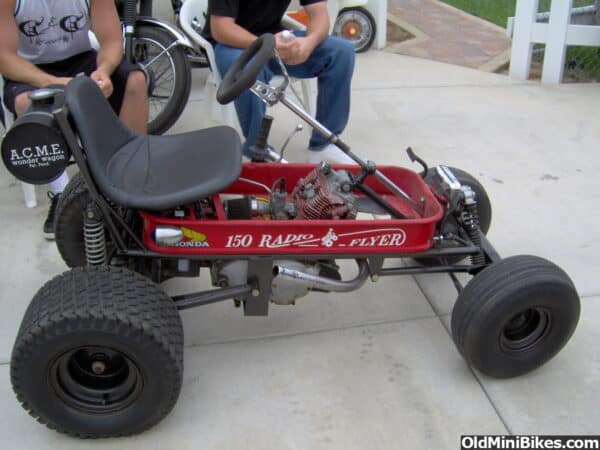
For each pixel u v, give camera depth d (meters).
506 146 4.14
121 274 2.06
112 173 2.20
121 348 1.96
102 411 2.10
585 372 2.45
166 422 2.23
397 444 2.15
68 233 2.60
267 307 2.38
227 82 2.33
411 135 4.26
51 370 2.00
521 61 5.18
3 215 3.39
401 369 2.46
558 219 3.39
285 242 2.22
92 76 3.01
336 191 2.37
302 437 2.18
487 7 7.02
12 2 2.96
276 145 4.07
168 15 6.18
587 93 4.97
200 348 2.55
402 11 6.81
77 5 3.19
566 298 2.24
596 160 3.98
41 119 1.95
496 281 2.21
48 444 2.15
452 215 2.46
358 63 5.54
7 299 2.80
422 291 2.88
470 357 2.29
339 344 2.58
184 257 2.22
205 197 2.12
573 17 5.32
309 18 3.52
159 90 4.26
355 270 2.99
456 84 5.11
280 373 2.44
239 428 2.21
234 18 3.47
